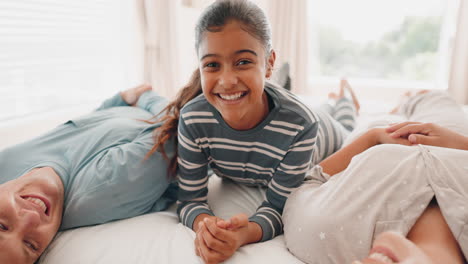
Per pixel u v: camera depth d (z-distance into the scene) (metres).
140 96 1.42
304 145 0.86
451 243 0.57
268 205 0.92
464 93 2.44
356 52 3.30
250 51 0.71
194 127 0.87
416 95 1.42
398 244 0.44
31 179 0.79
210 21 0.71
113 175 0.86
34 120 1.84
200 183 0.94
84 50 2.31
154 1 2.45
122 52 2.59
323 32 3.28
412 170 0.69
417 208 0.64
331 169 0.93
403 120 1.25
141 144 0.95
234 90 0.72
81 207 0.83
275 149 0.87
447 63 2.59
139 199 0.91
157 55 2.58
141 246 0.78
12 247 0.67
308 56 2.81
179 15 2.65
